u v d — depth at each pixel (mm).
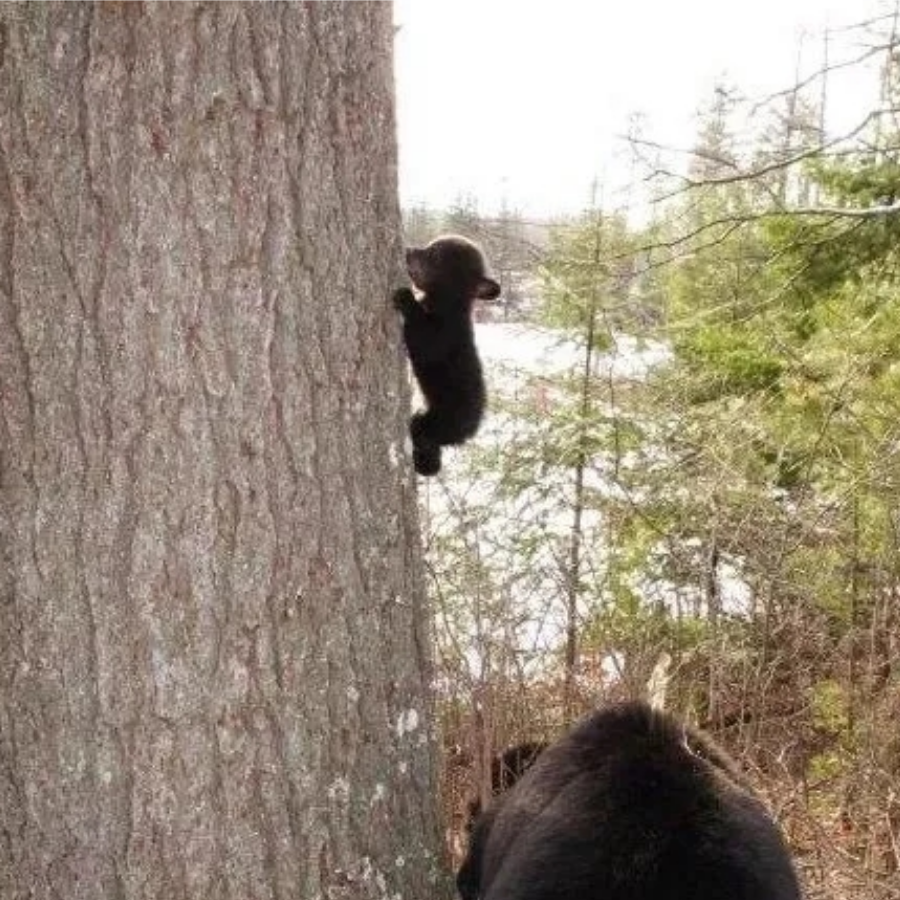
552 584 6898
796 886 2965
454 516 5656
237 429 2842
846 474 6469
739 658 5543
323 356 2949
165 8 2652
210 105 2711
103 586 2830
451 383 4570
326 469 2986
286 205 2840
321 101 2869
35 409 2777
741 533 5938
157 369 2764
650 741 3104
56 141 2676
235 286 2797
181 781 2914
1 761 2947
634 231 7801
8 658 2898
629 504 6125
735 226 7723
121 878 2934
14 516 2834
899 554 5891
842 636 6051
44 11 2641
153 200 2705
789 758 5484
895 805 5125
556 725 4969
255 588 2908
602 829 2867
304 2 2811
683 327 7699
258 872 3002
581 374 6691
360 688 3111
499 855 3135
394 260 3154
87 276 2719
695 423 6441
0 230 2721
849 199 8062
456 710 4934
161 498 2809
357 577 3080
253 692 2943
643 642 5660
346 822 3117
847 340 7391
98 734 2885
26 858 2963
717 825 2881
